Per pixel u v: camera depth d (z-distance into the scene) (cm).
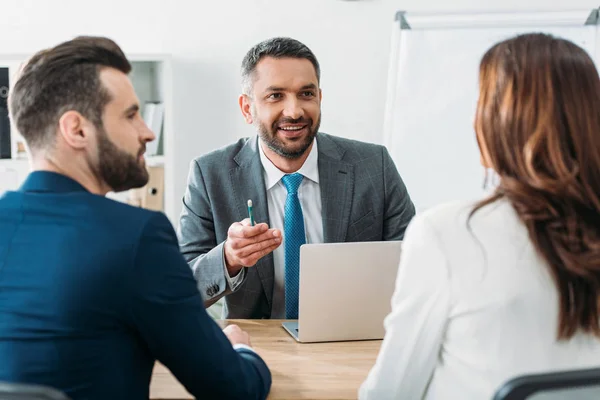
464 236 118
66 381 115
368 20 373
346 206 219
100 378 117
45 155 125
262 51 206
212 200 217
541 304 114
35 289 116
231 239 191
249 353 146
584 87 117
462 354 120
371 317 185
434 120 363
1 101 349
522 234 116
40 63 124
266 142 210
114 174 127
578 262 111
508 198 118
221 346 128
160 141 365
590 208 114
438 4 371
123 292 116
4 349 116
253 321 203
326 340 184
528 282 114
